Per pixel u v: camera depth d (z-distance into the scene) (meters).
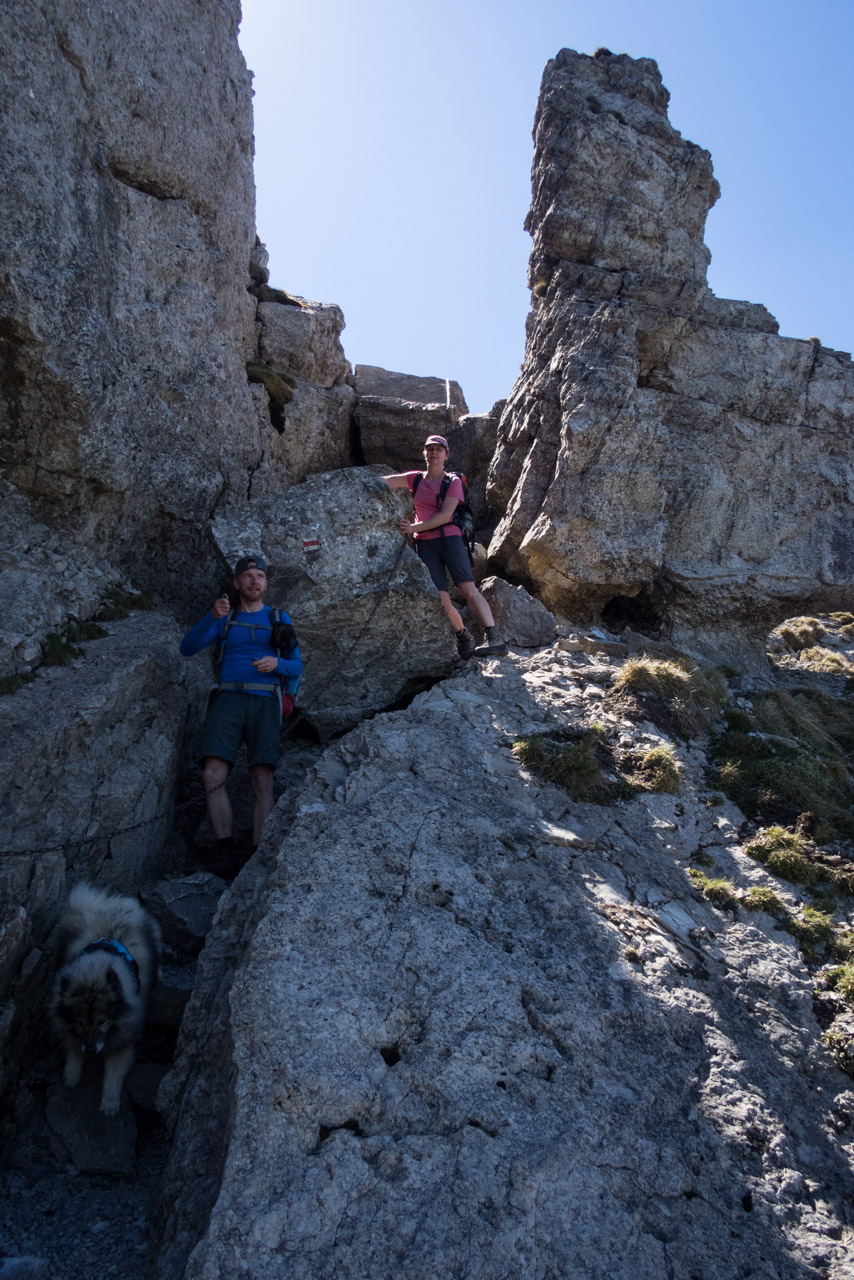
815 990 4.63
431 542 7.45
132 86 7.57
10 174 5.89
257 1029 3.79
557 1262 3.20
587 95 9.35
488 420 11.09
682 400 9.10
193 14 8.61
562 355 9.00
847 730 7.77
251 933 4.57
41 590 6.20
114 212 7.40
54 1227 3.90
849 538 9.18
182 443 8.01
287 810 5.48
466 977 4.15
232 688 6.06
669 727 6.74
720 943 4.83
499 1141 3.52
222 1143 3.65
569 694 6.88
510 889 4.79
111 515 7.23
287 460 10.17
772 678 8.90
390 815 5.11
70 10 6.57
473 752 5.88
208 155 8.84
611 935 4.60
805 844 5.70
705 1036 4.20
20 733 5.10
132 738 5.96
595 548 8.35
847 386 9.34
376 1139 3.48
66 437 6.50
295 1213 3.23
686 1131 3.75
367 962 4.16
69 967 4.40
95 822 5.37
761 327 9.38
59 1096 4.52
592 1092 3.80
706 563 8.90
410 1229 3.22
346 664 7.23
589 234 9.27
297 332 10.38
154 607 7.41
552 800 5.62
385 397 12.53
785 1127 3.88
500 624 7.86
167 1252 3.42
